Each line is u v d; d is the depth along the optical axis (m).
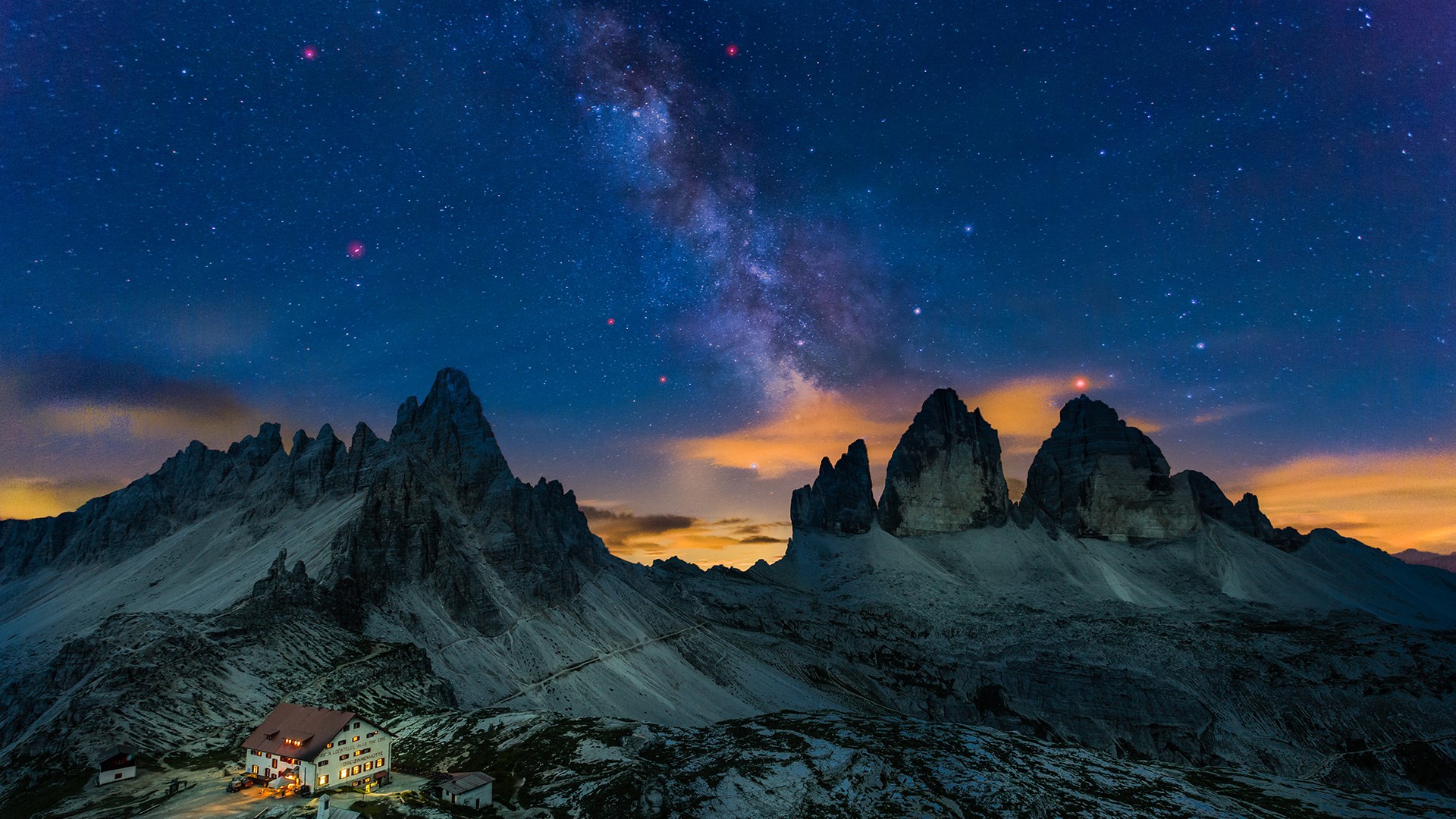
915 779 161.12
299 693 170.50
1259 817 169.88
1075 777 182.62
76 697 146.12
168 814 101.88
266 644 188.38
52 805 110.25
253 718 152.62
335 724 116.50
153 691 149.12
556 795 128.25
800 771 158.00
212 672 164.75
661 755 161.75
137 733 134.25
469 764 143.50
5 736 153.50
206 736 140.62
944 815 142.12
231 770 120.56
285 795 109.44
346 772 115.75
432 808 108.94
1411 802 192.62
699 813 134.62
